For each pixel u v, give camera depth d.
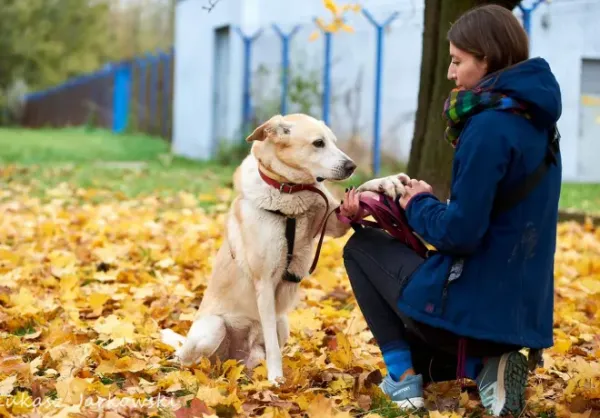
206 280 5.75
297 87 13.64
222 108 16.30
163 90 22.83
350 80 13.43
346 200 3.41
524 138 2.89
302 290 5.55
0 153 17.08
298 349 4.32
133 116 26.50
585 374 3.70
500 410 3.05
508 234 2.94
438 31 6.70
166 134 22.44
